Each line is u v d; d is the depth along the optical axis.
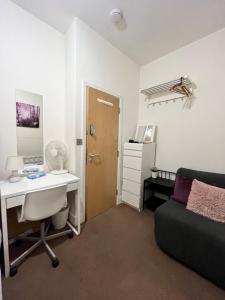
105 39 2.21
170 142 2.54
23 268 1.39
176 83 2.28
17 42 1.72
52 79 2.05
